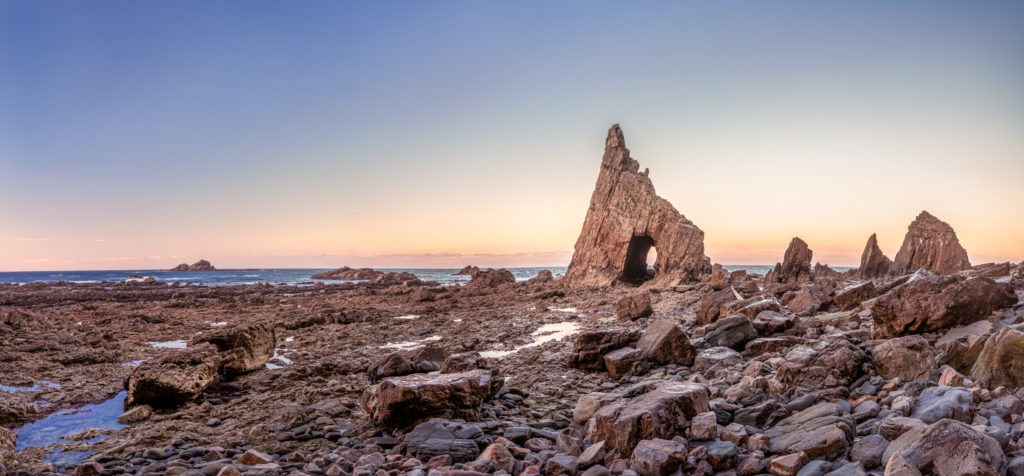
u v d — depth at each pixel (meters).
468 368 14.12
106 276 191.12
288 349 23.64
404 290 62.94
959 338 12.04
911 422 7.58
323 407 12.68
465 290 61.31
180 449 10.36
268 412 12.98
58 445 10.89
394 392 10.82
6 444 9.90
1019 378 9.18
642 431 8.49
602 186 63.91
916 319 13.71
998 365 9.52
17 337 25.33
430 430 10.02
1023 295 16.56
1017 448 6.79
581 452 8.94
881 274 58.16
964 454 6.12
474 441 9.48
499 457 8.39
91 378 17.55
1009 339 9.52
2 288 76.69
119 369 19.20
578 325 29.00
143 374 13.70
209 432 11.54
